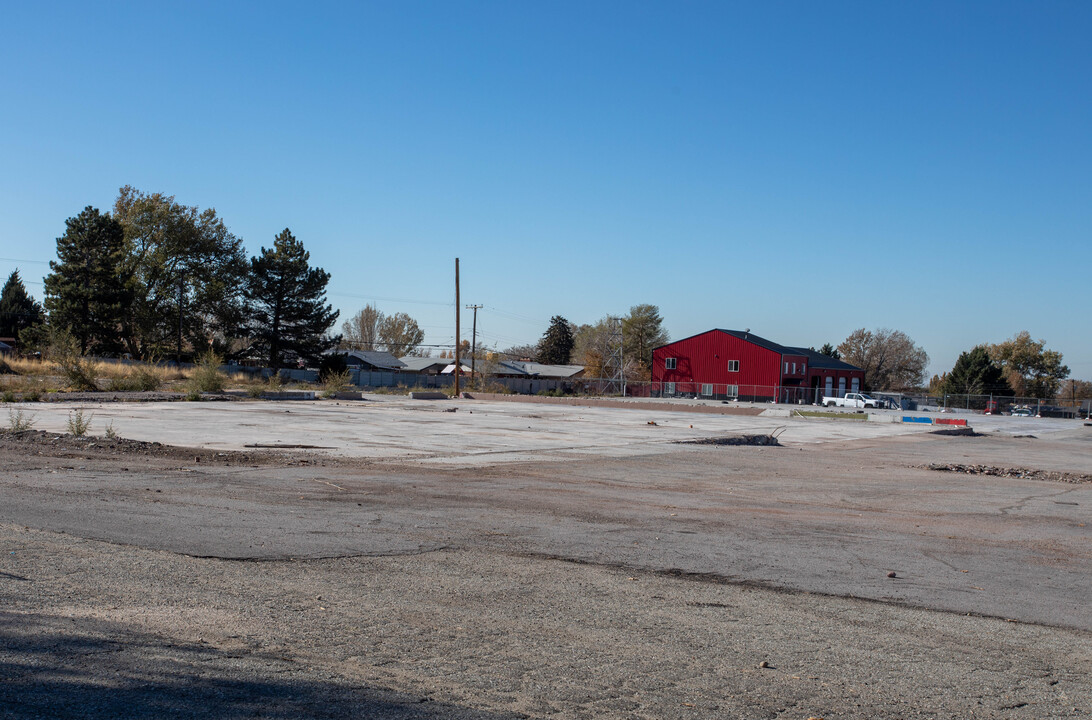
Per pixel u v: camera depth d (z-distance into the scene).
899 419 47.62
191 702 3.79
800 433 32.88
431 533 8.61
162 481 11.44
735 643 5.31
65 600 5.45
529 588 6.51
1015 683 4.76
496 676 4.46
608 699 4.20
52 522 8.12
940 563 8.25
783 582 7.13
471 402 47.97
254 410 30.09
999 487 16.27
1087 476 19.50
